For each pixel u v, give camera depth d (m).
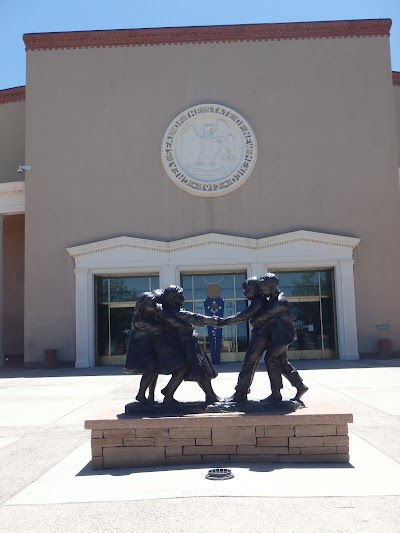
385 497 5.77
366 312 26.92
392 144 27.89
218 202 27.58
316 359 27.28
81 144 28.19
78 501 5.98
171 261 26.81
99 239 27.59
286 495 5.88
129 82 28.48
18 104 32.81
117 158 28.05
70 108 28.44
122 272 27.34
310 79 28.27
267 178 27.70
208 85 28.38
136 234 27.53
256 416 7.35
